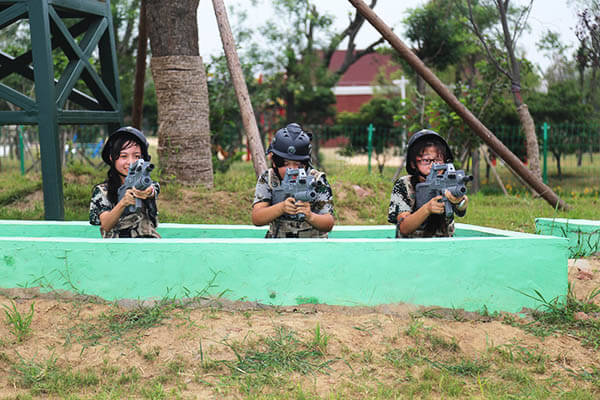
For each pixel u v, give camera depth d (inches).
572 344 142.1
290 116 885.8
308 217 156.3
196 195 372.5
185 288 150.9
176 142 388.8
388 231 199.2
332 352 134.1
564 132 700.0
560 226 217.2
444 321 150.0
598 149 766.5
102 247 151.7
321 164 788.6
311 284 151.9
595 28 545.6
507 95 705.0
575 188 605.0
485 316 154.1
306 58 867.4
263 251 150.9
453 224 171.3
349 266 152.0
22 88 737.6
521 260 156.3
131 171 159.2
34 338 137.5
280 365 127.9
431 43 712.4
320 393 118.1
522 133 653.3
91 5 308.3
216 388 119.0
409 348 137.1
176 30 382.6
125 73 847.1
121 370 127.0
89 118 299.4
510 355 134.8
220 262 151.0
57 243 152.9
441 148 165.2
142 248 150.9
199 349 133.3
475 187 581.6
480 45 599.8
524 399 115.3
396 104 868.6
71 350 133.3
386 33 343.6
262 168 303.9
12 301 150.9
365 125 895.1
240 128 647.8
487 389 120.8
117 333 138.6
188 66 385.7
